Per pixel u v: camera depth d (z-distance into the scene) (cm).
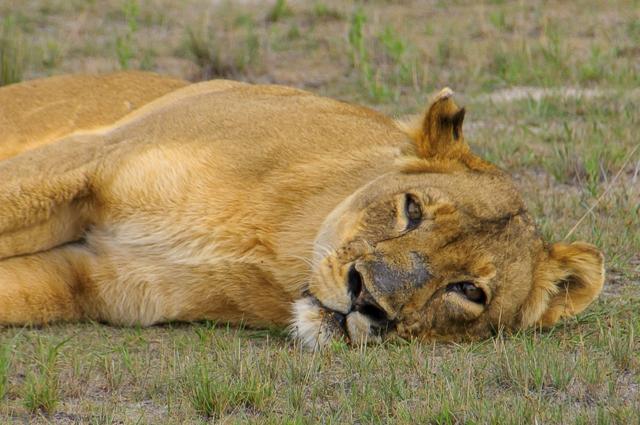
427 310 920
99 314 1023
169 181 998
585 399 851
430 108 1040
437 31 2542
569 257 1021
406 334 922
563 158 1551
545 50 2200
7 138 1219
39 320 1002
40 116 1230
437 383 855
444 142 1028
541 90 2042
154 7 2670
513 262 967
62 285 1005
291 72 2192
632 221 1327
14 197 994
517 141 1666
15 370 864
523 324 999
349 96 2020
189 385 839
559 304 1023
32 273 1000
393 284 899
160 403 820
